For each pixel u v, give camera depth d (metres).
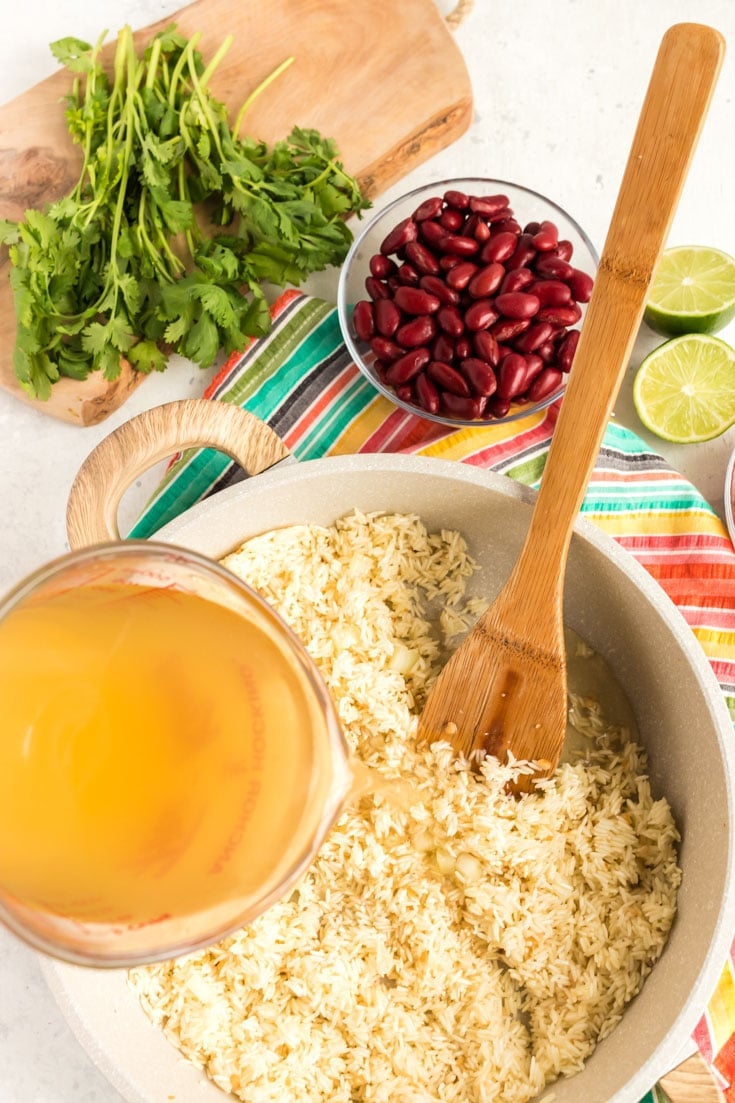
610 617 0.67
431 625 0.70
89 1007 0.60
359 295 0.76
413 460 0.63
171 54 0.75
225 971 0.64
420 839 0.65
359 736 0.66
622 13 0.77
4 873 0.47
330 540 0.68
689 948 0.61
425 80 0.75
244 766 0.51
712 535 0.70
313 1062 0.63
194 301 0.70
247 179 0.71
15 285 0.69
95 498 0.63
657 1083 0.63
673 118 0.55
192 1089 0.62
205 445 0.64
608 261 0.57
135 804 0.49
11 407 0.76
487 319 0.69
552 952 0.64
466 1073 0.63
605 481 0.71
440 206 0.71
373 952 0.64
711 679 0.61
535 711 0.63
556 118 0.77
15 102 0.76
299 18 0.76
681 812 0.65
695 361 0.74
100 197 0.70
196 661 0.51
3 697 0.47
